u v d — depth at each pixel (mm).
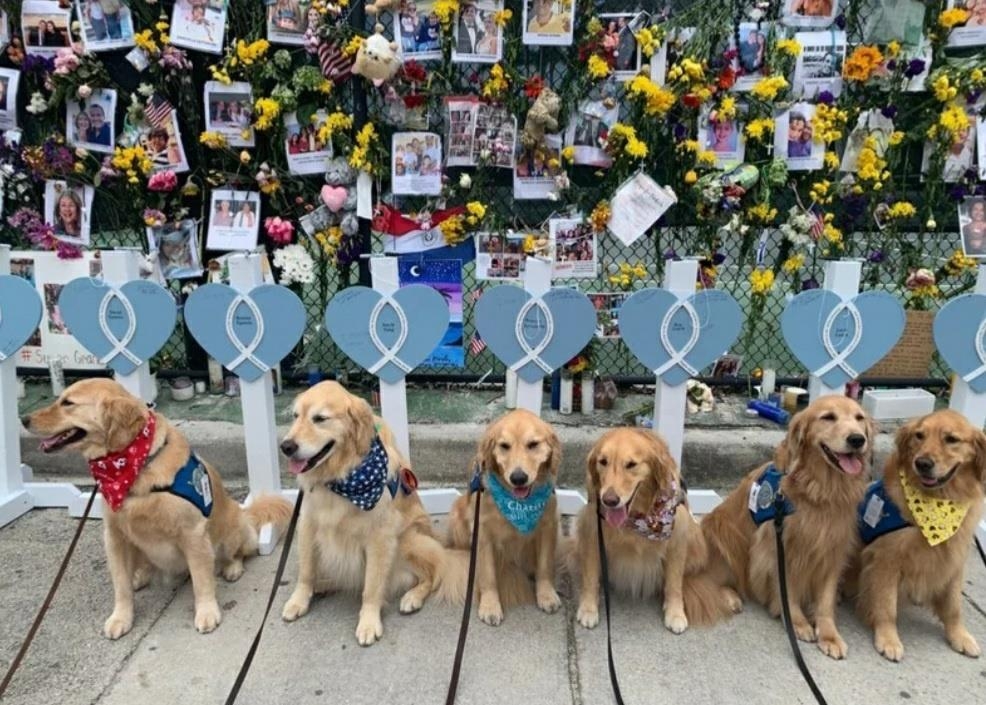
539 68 4684
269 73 4609
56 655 2707
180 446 2865
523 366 3625
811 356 3475
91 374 5301
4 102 4816
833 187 4684
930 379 4996
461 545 3262
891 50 4430
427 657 2717
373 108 4715
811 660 2691
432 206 4855
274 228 4832
